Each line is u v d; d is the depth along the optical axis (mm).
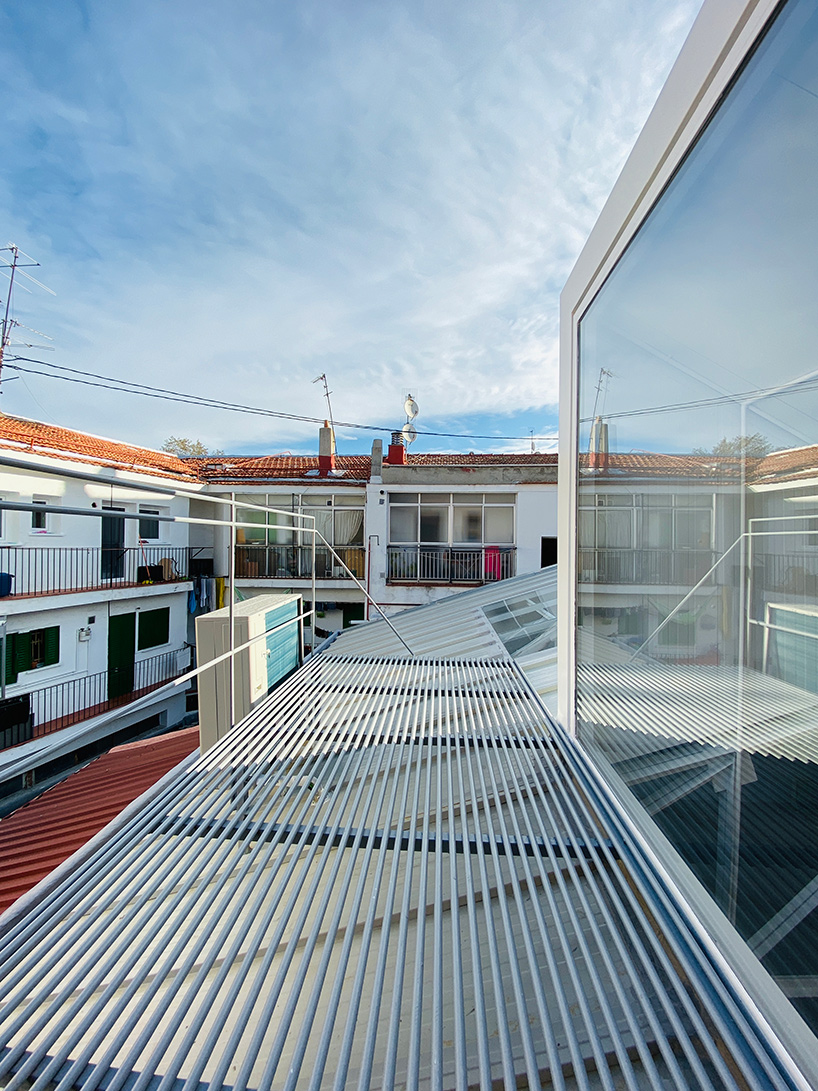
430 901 1428
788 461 990
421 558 15492
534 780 1974
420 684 3199
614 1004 1063
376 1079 984
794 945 912
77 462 11555
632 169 1636
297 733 2473
